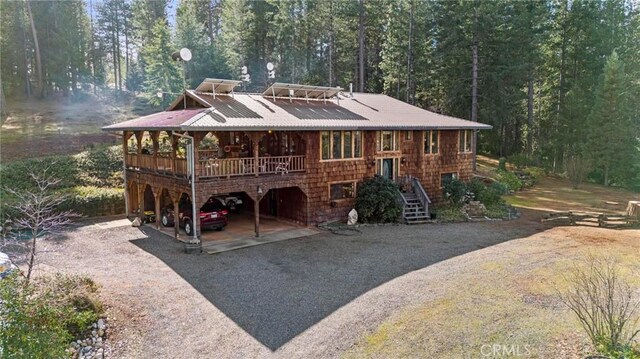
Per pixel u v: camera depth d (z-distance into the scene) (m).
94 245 15.35
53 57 39.22
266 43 44.03
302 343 8.16
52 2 39.44
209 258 13.77
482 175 30.08
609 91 32.53
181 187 15.77
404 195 21.00
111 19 50.53
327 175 18.91
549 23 38.38
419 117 22.73
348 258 13.61
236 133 21.98
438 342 8.03
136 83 46.53
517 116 37.94
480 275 11.63
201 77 35.75
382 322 8.91
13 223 16.77
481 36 32.56
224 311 9.63
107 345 8.30
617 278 11.20
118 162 25.09
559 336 8.09
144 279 11.70
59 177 22.70
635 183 30.52
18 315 7.12
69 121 33.28
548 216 19.66
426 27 37.31
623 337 7.81
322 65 41.56
